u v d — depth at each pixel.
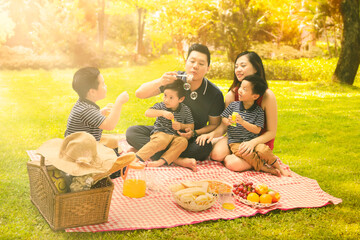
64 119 7.25
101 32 22.80
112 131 6.49
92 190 2.88
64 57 18.19
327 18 23.03
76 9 21.69
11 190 3.64
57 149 3.06
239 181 4.13
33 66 16.73
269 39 24.28
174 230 3.05
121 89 12.09
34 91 10.80
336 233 3.16
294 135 7.02
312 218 3.42
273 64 18.56
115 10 24.41
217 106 4.68
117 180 3.98
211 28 21.94
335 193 4.09
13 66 16.22
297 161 5.29
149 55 25.53
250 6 19.38
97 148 3.15
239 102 4.57
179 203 3.41
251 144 4.36
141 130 4.68
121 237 2.90
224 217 3.30
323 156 5.61
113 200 3.51
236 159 4.41
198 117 4.69
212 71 17.53
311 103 10.96
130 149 4.77
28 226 2.97
